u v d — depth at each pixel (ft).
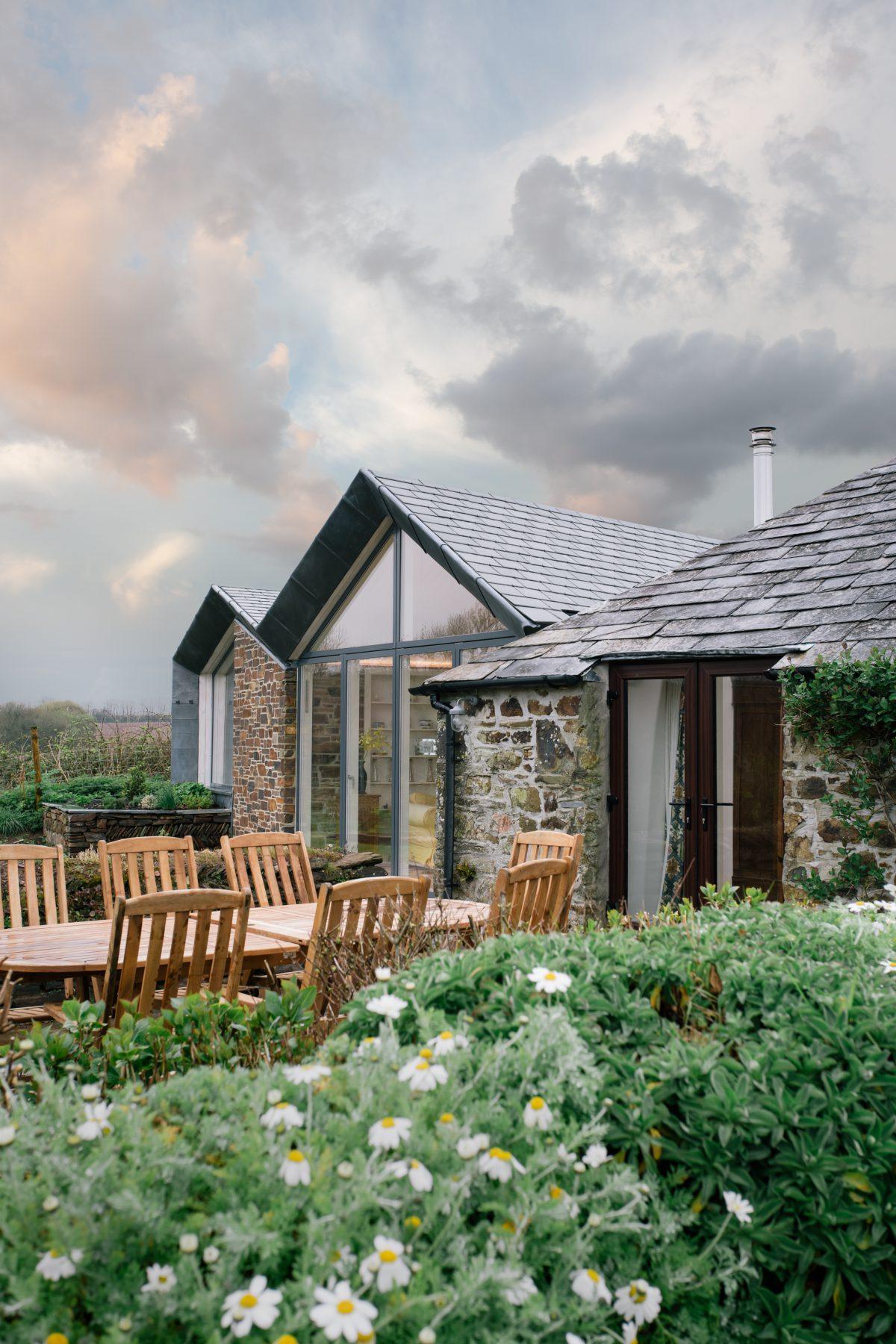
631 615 26.04
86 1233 4.29
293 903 20.33
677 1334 5.82
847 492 27.25
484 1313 4.53
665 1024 7.32
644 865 23.47
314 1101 5.49
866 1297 6.46
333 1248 4.33
